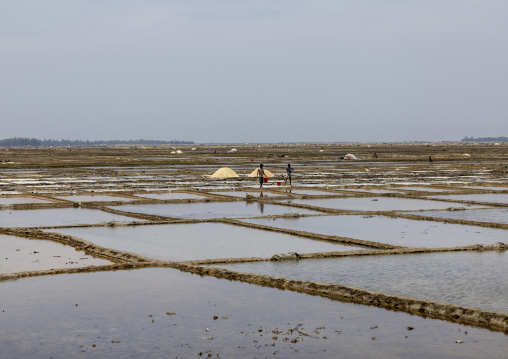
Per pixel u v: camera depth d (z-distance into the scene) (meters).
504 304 14.32
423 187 48.59
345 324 13.09
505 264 18.91
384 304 14.57
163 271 18.23
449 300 14.66
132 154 157.00
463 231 25.89
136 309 14.18
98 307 14.33
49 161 105.88
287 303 14.67
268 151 187.25
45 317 13.58
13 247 22.42
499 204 35.16
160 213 32.16
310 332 12.59
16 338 12.23
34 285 16.39
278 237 24.52
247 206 35.66
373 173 68.56
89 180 57.16
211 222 28.91
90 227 27.23
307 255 20.17
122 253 20.38
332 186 48.62
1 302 14.71
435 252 21.05
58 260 19.91
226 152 176.50
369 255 20.53
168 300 14.93
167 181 55.59
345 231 25.75
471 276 17.22
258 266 18.73
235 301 14.85
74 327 12.91
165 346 11.79
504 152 163.62
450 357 11.19
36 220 29.48
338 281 16.69
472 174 66.56
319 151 186.88
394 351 11.49
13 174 67.38
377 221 29.05
